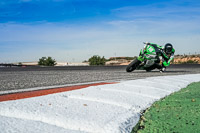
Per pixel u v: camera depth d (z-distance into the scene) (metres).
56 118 1.59
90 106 2.02
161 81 4.77
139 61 8.87
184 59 41.94
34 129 1.36
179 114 1.96
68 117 1.62
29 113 1.67
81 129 1.47
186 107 2.22
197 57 41.72
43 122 1.54
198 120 1.75
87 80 5.46
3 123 1.43
